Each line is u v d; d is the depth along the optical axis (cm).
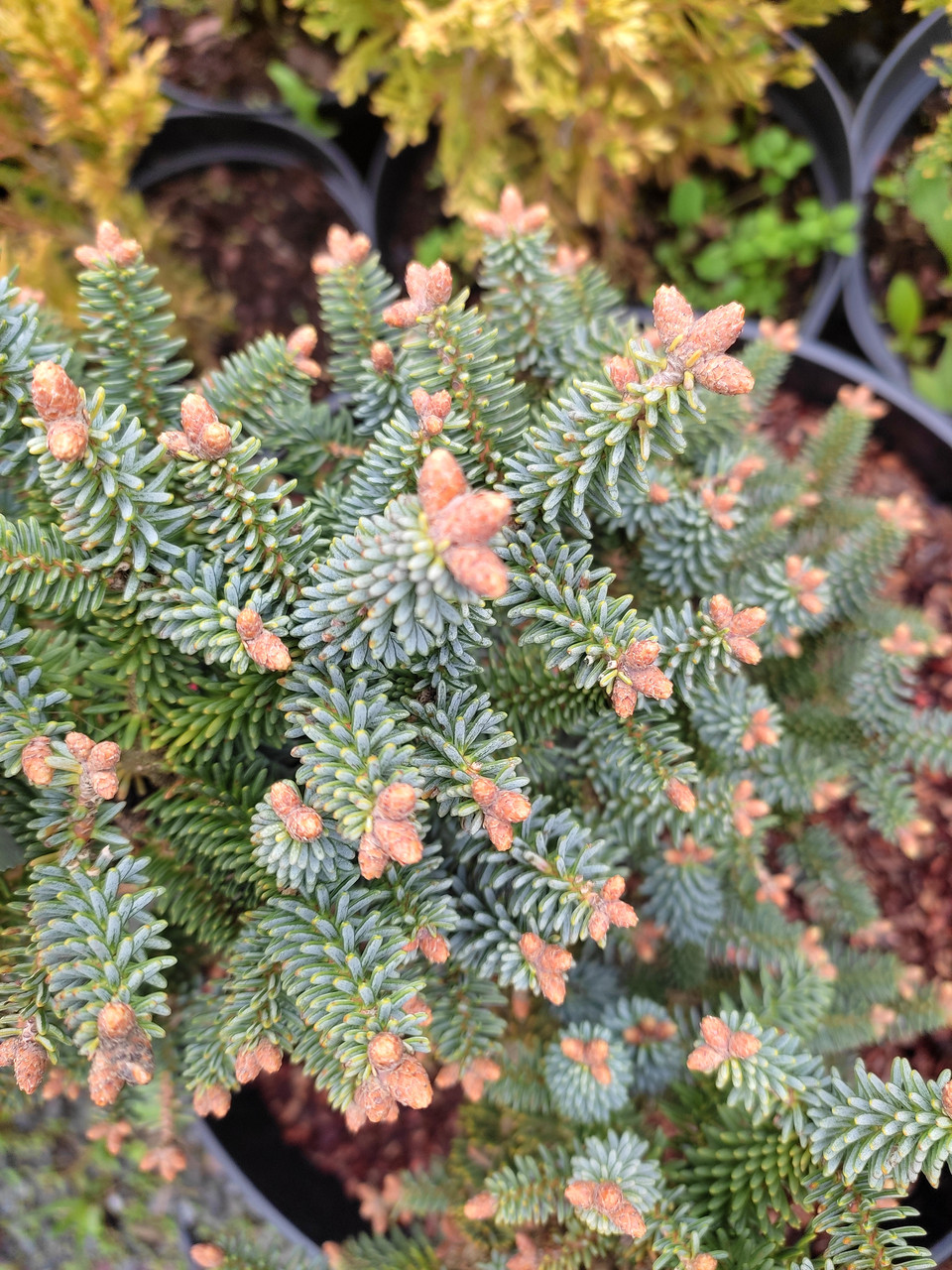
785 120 37
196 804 19
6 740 16
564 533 21
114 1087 15
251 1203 28
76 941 15
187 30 40
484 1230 22
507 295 20
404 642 16
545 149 34
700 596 23
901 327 35
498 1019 19
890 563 25
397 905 17
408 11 31
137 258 18
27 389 17
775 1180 18
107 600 18
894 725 25
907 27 35
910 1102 16
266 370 20
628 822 21
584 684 17
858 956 26
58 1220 34
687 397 15
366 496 18
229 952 20
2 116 31
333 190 40
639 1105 24
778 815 28
